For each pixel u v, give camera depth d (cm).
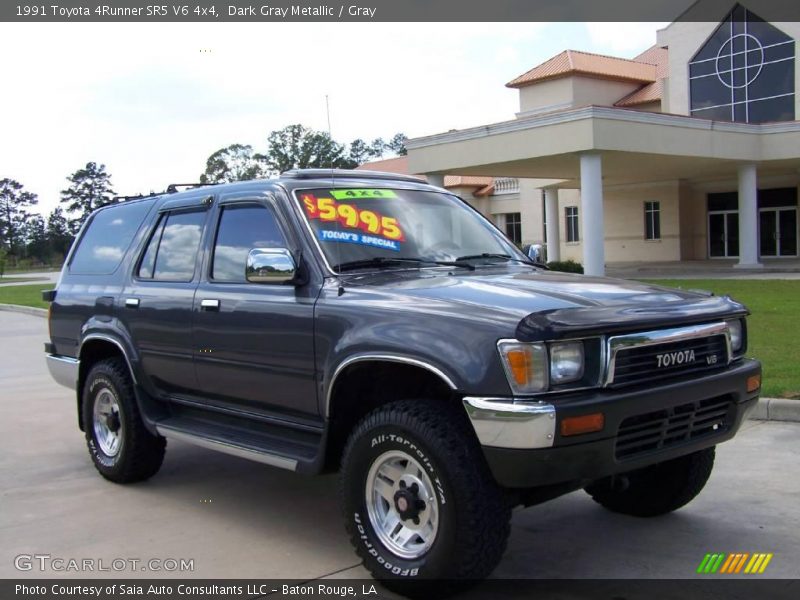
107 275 624
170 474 630
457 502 357
